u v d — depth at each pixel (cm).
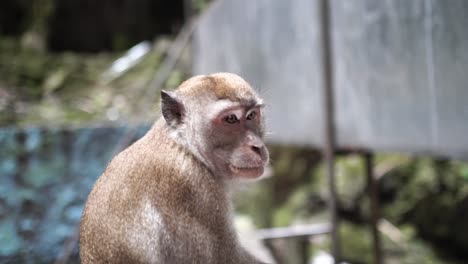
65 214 203
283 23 173
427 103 128
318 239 247
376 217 169
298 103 167
